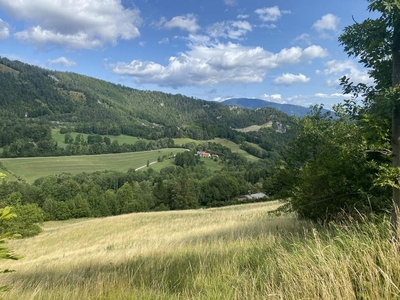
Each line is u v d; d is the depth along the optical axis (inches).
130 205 2908.5
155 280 177.9
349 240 133.7
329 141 330.3
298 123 479.5
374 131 154.9
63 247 914.1
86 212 2674.7
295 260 131.3
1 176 88.5
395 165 150.5
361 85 190.2
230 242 291.7
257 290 124.6
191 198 3029.0
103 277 190.2
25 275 298.4
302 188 358.3
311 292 102.3
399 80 150.2
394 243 110.0
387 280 92.0
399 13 137.9
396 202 144.9
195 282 158.1
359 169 262.5
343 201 295.7
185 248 302.5
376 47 159.8
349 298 92.6
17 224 1322.6
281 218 550.6
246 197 3284.9
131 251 360.5
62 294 170.2
